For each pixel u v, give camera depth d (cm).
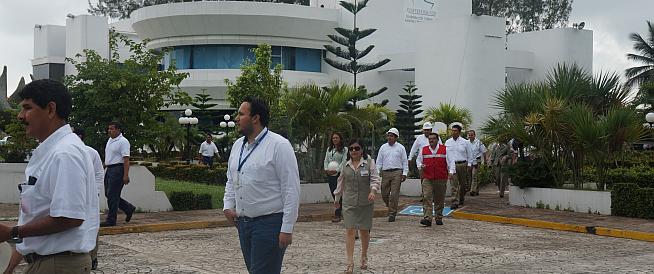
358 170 928
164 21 4500
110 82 1588
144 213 1518
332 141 1488
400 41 4647
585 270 947
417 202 1909
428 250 1117
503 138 1788
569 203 1648
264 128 569
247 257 577
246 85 2625
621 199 1526
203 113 4303
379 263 995
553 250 1130
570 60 4428
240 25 4428
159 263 980
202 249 1113
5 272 413
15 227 368
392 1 4634
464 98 3962
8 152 1975
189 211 1570
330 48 3984
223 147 3475
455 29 4025
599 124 1599
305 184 1862
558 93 1809
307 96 1939
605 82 1838
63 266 383
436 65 4116
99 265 955
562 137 1689
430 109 3750
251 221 562
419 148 1684
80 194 376
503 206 1764
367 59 4506
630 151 1825
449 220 1568
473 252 1101
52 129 387
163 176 2617
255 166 557
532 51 4584
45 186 376
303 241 1212
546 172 1728
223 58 4506
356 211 923
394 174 1503
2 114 2170
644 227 1340
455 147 1748
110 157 1259
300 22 4481
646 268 963
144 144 1677
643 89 3534
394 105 4525
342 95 1956
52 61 5244
